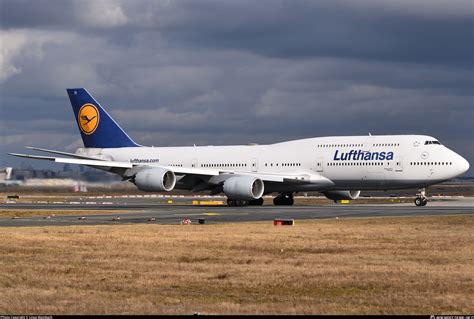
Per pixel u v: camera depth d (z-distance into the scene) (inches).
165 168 5610.2
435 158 5241.1
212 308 1504.7
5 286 1779.0
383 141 5423.2
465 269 1974.7
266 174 5654.5
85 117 6702.8
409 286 1745.8
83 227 3366.1
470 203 6205.7
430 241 2632.9
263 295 1660.9
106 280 1845.5
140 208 5374.0
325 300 1598.2
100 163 5816.9
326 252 2346.2
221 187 5841.5
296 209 4960.6
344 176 5482.3
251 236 2822.3
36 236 2834.6
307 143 5718.5
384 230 3083.2
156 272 1957.4
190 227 3319.4
